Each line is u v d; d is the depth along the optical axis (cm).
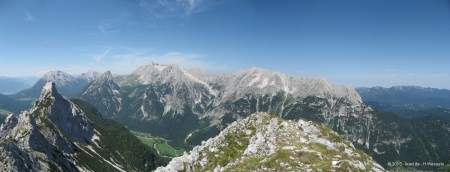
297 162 9275
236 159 11488
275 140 11006
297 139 10894
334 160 9156
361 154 9856
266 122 12862
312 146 10219
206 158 12562
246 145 12256
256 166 9700
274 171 9162
